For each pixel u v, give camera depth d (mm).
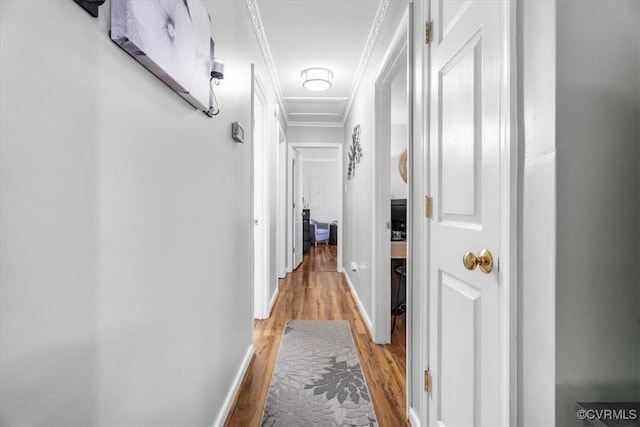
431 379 1332
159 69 836
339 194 5133
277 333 2654
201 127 1238
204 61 1164
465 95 1046
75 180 593
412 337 1580
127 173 753
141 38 737
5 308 468
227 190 1608
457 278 1118
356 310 3250
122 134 733
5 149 463
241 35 1924
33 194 507
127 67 751
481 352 952
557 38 669
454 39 1126
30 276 503
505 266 814
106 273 680
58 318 557
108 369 691
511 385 801
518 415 794
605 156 680
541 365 717
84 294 617
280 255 4613
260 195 2998
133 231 780
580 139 676
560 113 671
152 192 869
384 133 2518
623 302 686
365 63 2904
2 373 466
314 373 2014
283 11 2215
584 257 680
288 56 2877
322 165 8867
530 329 751
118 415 727
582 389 682
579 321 682
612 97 679
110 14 681
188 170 1117
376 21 2295
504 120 813
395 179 5184
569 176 675
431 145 1343
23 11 488
